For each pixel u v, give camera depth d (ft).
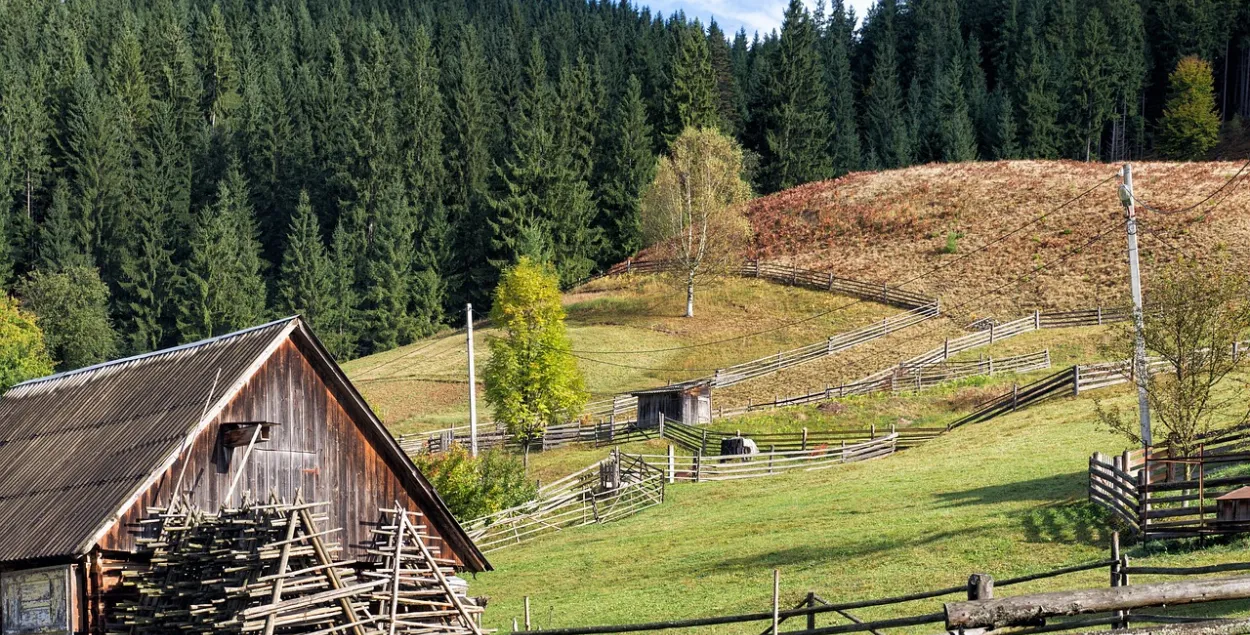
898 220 322.55
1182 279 114.73
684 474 167.94
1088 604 43.88
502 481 153.99
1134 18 541.34
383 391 270.46
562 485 171.73
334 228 434.71
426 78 468.34
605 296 319.68
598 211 421.59
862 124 555.28
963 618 43.86
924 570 95.86
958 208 320.29
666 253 342.44
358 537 87.61
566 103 459.73
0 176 383.04
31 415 92.32
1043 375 205.46
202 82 512.22
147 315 365.81
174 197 420.77
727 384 246.88
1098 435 144.56
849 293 290.15
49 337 310.65
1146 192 297.74
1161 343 111.04
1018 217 305.73
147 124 453.99
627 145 422.00
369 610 76.59
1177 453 109.40
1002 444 152.05
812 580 98.48
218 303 360.28
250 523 71.36
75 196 394.11
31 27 491.72
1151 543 90.58
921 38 583.99
